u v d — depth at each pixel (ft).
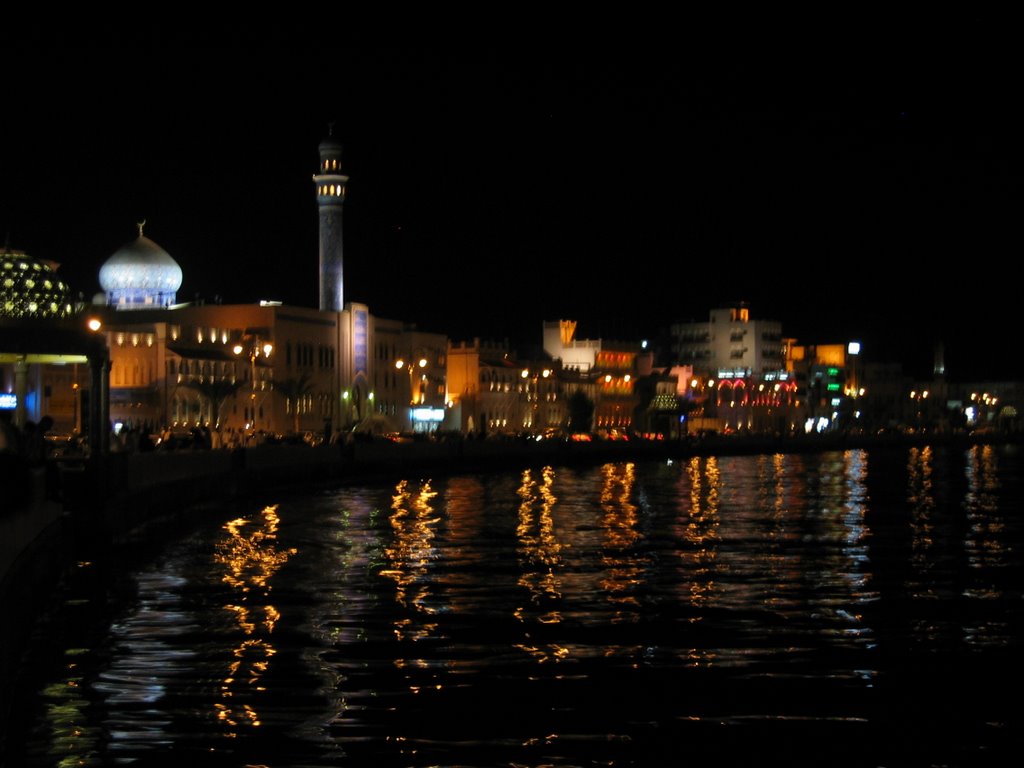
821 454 605.73
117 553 145.07
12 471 94.63
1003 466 432.66
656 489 278.87
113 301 479.41
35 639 92.17
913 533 171.01
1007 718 70.64
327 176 505.66
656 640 90.43
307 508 214.07
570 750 65.21
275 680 78.95
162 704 73.82
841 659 84.48
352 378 507.30
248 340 454.81
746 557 141.08
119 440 202.69
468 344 612.70
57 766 63.16
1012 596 111.24
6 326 156.87
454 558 139.54
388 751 65.10
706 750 65.26
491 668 81.82
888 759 63.98
